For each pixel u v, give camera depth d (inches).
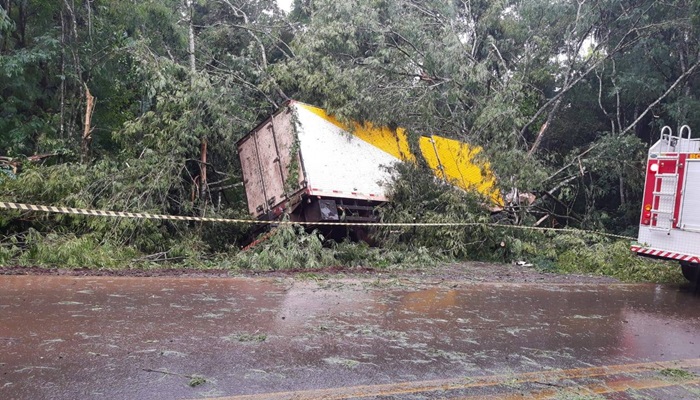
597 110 721.0
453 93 531.2
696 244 339.3
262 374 149.5
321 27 526.3
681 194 347.3
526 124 578.6
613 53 624.4
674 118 604.7
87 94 534.6
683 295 334.0
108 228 376.5
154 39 643.5
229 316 209.0
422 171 487.2
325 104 466.9
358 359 167.5
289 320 209.0
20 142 555.8
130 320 193.9
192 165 482.0
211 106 455.8
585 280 377.7
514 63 682.2
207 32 697.6
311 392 139.1
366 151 474.6
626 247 437.7
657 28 611.2
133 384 136.3
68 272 283.3
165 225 427.5
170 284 267.3
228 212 459.5
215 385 139.3
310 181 418.0
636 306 288.4
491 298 283.0
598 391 153.7
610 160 576.1
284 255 359.6
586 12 614.2
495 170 479.8
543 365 174.4
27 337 167.0
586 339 210.7
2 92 607.5
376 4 559.8
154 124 454.9
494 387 151.6
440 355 176.9
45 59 588.4
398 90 494.3
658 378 169.2
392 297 268.8
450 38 532.1
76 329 178.4
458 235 438.3
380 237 447.5
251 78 567.5
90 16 625.3
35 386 131.0
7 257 307.0
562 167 589.3
